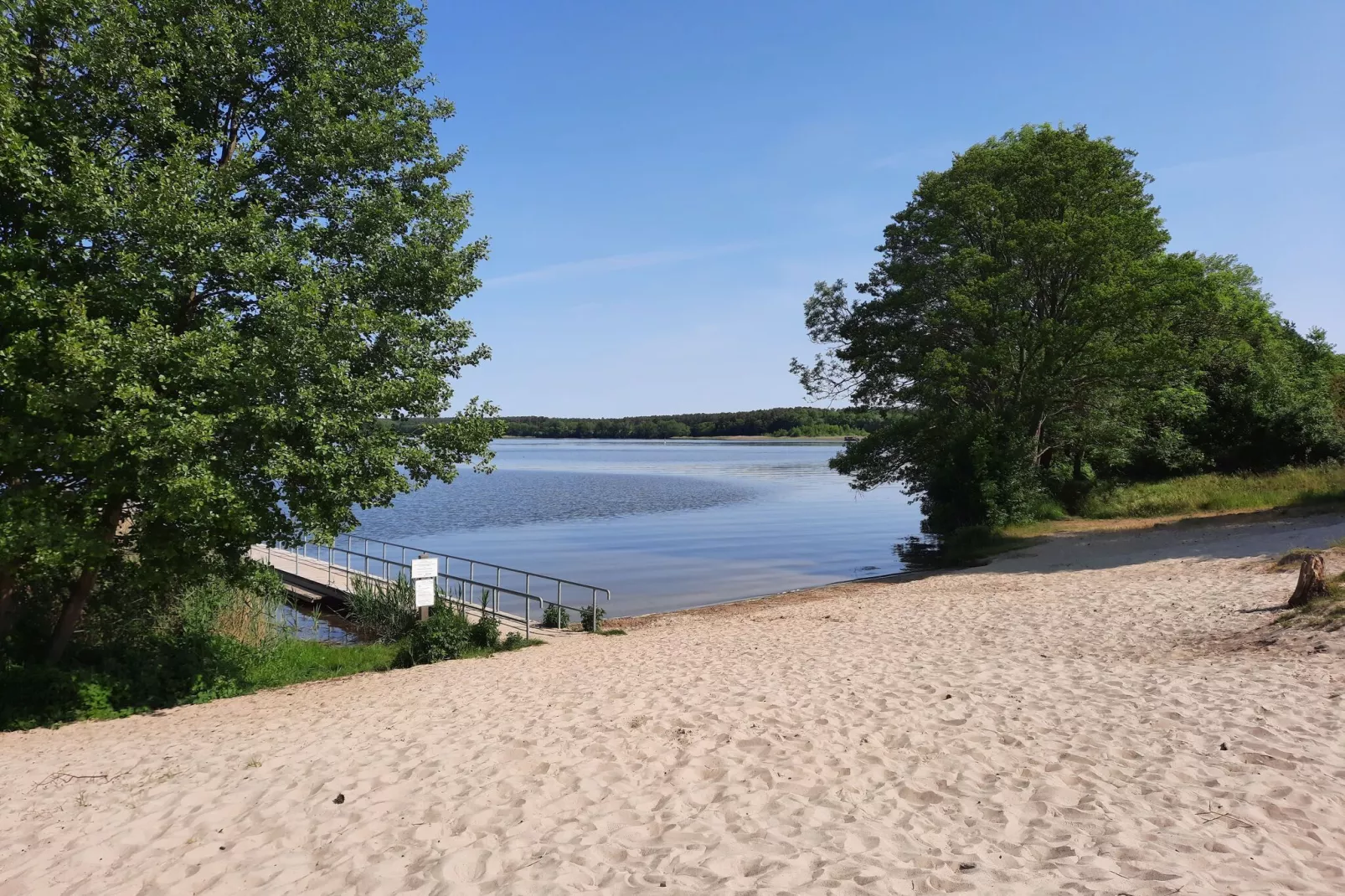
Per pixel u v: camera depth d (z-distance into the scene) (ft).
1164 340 91.15
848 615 53.26
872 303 113.91
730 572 91.76
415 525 141.18
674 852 15.55
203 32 39.14
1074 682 27.78
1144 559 62.80
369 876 15.39
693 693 29.99
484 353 48.32
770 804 18.13
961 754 20.97
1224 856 14.14
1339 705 22.41
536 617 69.15
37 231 36.40
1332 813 16.05
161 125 37.06
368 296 43.34
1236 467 116.47
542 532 131.44
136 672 43.57
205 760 25.25
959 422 102.37
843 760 20.93
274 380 36.06
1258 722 21.67
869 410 123.03
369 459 41.09
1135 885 13.01
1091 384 100.22
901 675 31.04
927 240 107.76
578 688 33.17
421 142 47.34
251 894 15.07
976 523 100.58
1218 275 115.75
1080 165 97.66
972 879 13.57
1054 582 57.11
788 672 33.19
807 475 276.00
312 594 76.38
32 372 33.86
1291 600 35.04
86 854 17.48
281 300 35.29
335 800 19.93
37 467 37.24
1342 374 139.54
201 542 39.58
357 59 44.55
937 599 56.08
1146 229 101.86
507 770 21.62
